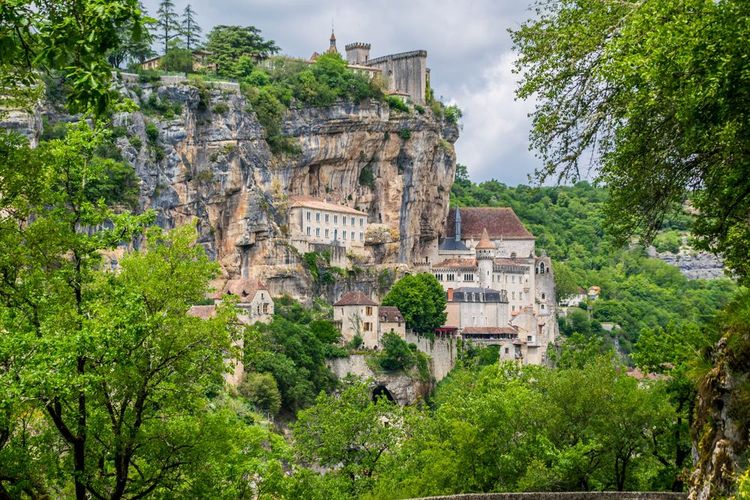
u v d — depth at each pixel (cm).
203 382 4856
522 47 4491
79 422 4303
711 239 4603
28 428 4878
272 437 7225
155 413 4806
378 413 9294
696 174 4306
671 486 6500
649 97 3703
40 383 3684
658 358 6981
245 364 5188
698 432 4456
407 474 8369
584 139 4397
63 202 4556
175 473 4806
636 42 3738
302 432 9331
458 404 9256
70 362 3828
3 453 4159
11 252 4191
